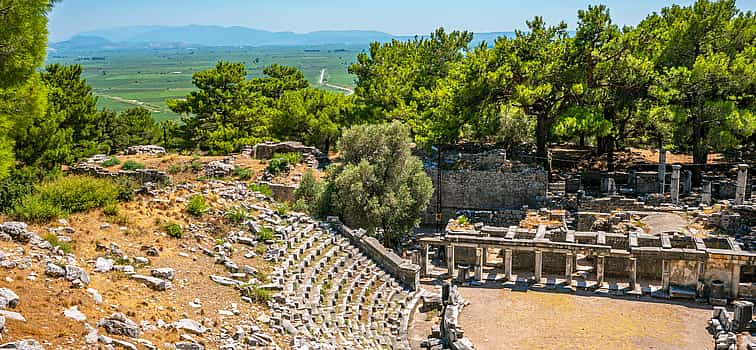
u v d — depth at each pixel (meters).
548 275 38.97
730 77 51.94
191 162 57.62
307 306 25.39
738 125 51.38
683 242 37.19
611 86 55.62
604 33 54.22
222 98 71.12
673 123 54.50
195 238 27.94
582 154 67.69
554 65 53.72
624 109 56.88
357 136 46.00
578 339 29.31
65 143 48.84
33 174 38.38
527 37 55.19
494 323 31.58
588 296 35.25
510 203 53.50
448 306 31.25
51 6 25.14
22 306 17.02
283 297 24.31
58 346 15.46
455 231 40.47
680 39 58.38
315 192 45.31
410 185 45.19
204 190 34.81
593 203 47.62
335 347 22.20
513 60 53.75
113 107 183.25
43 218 25.08
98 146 60.69
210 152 66.56
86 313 17.94
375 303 30.70
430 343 28.23
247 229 30.67
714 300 33.47
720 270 33.97
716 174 57.12
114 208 27.61
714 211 43.72
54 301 17.95
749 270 36.22
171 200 31.12
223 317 21.34
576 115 53.22
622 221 42.88
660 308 33.22
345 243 35.22
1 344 14.52
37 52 24.53
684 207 45.62
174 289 22.47
